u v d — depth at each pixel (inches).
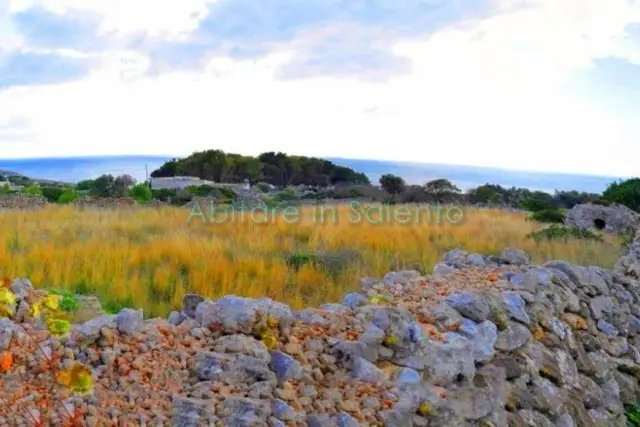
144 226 573.3
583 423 216.1
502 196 1449.3
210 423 128.5
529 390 201.2
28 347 141.0
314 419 137.9
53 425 120.9
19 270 316.2
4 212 652.7
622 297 290.5
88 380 123.1
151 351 150.6
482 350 191.5
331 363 165.0
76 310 192.9
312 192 1523.1
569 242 608.7
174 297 303.1
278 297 304.5
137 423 127.9
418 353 174.9
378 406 153.2
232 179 2070.6
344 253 423.8
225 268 349.1
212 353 151.2
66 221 577.3
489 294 212.8
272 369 153.8
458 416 163.5
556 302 243.1
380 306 196.5
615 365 257.3
